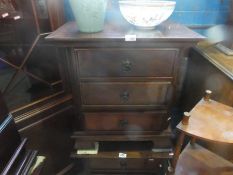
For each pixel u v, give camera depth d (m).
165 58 0.76
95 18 0.73
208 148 1.13
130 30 0.80
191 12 1.15
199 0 1.12
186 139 1.22
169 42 0.71
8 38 0.90
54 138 1.07
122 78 0.80
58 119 1.05
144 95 0.85
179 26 0.88
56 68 1.01
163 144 0.97
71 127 1.14
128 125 0.94
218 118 0.82
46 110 0.98
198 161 0.98
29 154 0.79
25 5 0.87
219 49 1.10
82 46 0.73
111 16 0.99
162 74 0.79
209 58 1.00
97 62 0.77
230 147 0.98
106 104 0.88
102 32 0.77
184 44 0.72
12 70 0.95
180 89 1.39
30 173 0.75
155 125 0.94
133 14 0.73
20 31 0.91
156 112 0.90
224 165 0.96
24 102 0.94
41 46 0.96
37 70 1.00
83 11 0.71
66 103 1.06
